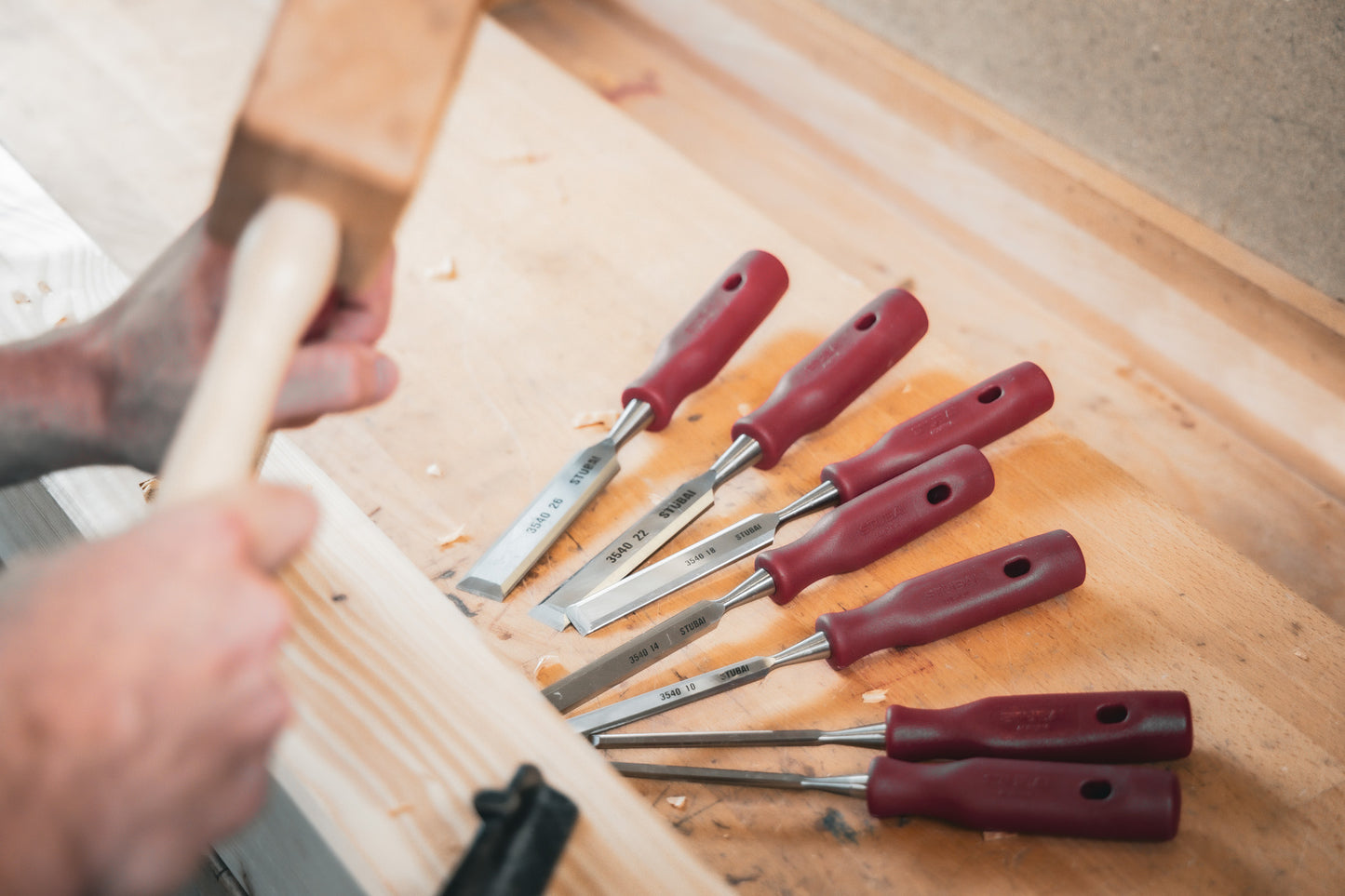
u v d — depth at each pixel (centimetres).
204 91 156
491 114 151
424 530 104
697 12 222
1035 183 178
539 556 101
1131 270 167
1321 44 134
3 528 116
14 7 167
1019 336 175
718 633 98
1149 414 163
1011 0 171
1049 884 82
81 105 152
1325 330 147
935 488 101
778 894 81
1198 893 81
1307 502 151
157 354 67
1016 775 82
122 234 136
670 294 128
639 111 217
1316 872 83
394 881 59
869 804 84
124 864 37
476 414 115
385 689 67
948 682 95
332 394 66
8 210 105
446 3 51
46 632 35
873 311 112
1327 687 94
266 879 86
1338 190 140
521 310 125
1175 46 151
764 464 109
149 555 37
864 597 101
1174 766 89
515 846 58
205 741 37
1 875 34
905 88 193
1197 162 156
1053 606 100
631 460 112
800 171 206
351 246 54
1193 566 103
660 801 87
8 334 94
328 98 49
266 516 40
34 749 34
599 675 92
